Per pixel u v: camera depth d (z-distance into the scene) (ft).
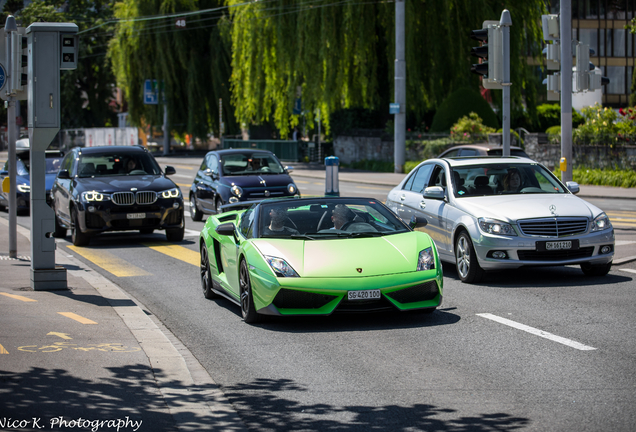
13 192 55.67
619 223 74.95
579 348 28.86
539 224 42.73
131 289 45.34
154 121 236.02
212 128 240.73
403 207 52.65
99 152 71.56
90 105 315.78
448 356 28.27
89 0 309.63
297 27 168.04
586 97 198.90
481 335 31.40
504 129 64.85
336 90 166.30
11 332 31.24
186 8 230.27
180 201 67.36
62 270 42.04
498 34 64.39
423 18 163.84
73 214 66.18
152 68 233.14
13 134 55.42
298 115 190.49
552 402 22.50
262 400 23.49
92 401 22.66
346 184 140.05
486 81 64.75
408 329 32.94
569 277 45.75
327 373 26.43
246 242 35.78
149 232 73.41
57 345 29.32
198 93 232.53
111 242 69.51
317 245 34.65
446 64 164.66
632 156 124.88
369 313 36.47
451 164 49.39
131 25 228.43
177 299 42.01
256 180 79.00
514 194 46.98
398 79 154.51
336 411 22.27
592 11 273.13
